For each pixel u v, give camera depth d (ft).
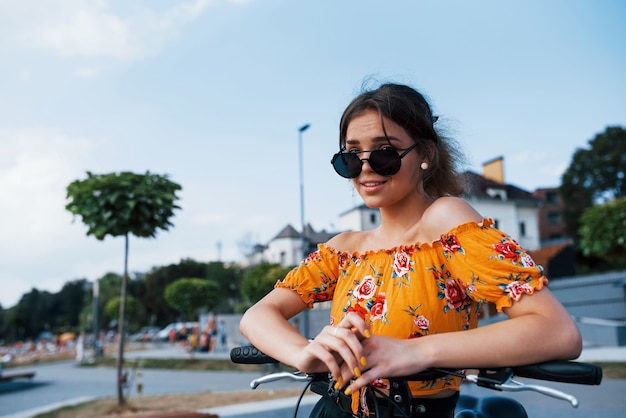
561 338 3.22
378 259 4.25
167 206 28.07
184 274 157.79
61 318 317.42
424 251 4.02
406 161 4.20
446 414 3.90
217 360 71.15
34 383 58.44
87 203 27.32
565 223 159.94
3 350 157.69
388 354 3.25
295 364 3.61
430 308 3.91
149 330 188.96
